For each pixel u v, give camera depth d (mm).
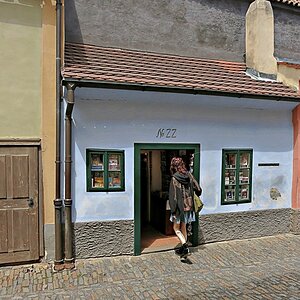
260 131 7551
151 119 6555
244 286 5199
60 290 5027
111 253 6297
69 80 5508
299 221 7805
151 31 7996
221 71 7926
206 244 7070
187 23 8367
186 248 6145
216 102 6945
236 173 7359
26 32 5789
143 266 5938
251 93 6828
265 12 8305
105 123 6227
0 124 5684
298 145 7762
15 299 4754
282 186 7816
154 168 8539
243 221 7422
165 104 6637
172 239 7352
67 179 5859
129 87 5926
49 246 5957
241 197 7449
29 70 5816
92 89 5902
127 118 6379
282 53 9352
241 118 7348
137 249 6426
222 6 8766
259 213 7582
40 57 5871
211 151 7090
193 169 6988
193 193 6352
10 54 5715
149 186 8656
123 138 6355
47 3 5887
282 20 9328
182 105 6766
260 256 6512
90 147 6141
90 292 4969
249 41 8664
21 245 5832
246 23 8883
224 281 5387
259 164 7570
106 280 5375
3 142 5688
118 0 7703
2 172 5715
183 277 5527
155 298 4805
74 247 6062
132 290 5047
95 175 6238
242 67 8617
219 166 7172
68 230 5875
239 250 6785
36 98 5863
